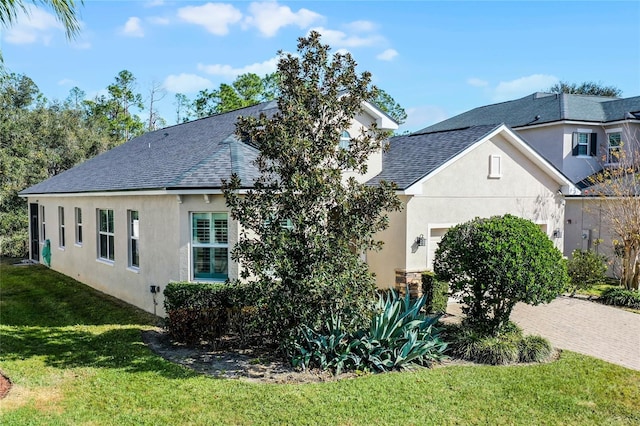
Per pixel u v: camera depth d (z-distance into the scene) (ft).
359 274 29.58
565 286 32.78
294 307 29.25
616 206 57.67
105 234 54.85
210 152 45.93
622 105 77.00
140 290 46.39
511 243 31.94
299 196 29.04
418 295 44.57
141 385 26.12
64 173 80.48
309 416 22.56
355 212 29.63
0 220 88.48
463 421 22.53
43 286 58.34
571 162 73.77
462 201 49.90
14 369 28.55
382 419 22.43
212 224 40.45
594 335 38.04
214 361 30.60
